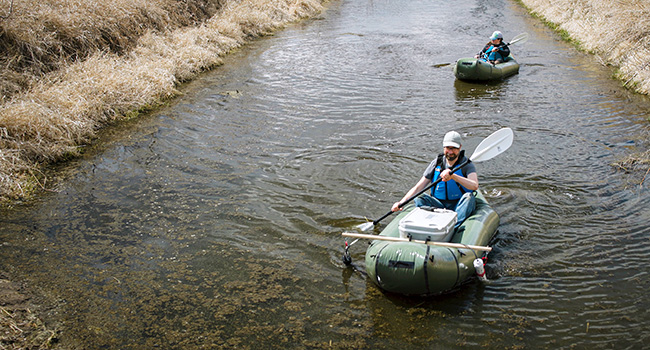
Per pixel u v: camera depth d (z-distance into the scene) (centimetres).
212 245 513
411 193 510
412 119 862
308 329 397
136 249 506
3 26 846
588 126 811
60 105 775
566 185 620
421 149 740
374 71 1174
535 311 410
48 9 964
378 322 403
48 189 630
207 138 784
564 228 529
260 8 1770
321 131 812
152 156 721
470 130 807
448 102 952
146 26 1203
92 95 851
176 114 890
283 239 523
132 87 921
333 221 558
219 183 642
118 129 821
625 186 611
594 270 459
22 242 516
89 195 613
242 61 1270
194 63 1162
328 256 494
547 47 1405
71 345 380
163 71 1020
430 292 425
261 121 855
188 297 436
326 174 668
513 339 380
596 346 372
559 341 378
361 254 497
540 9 1969
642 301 418
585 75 1110
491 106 922
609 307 412
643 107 890
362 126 832
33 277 459
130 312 417
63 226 546
